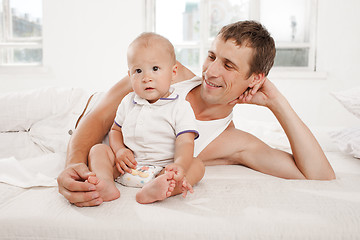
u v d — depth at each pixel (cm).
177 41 344
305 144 106
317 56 318
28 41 362
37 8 358
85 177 80
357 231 69
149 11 333
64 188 79
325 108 315
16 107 141
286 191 89
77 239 68
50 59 340
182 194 80
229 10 333
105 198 80
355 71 308
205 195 85
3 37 361
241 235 67
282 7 324
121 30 333
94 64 338
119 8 331
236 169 116
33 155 128
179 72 122
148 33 102
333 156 136
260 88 113
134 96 108
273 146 148
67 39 337
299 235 68
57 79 342
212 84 101
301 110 318
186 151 93
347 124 314
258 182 97
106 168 91
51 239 68
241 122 187
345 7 304
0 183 91
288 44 324
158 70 98
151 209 75
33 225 69
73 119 136
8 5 357
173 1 337
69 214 72
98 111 116
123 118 107
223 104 110
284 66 330
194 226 68
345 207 77
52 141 131
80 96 148
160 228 68
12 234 69
